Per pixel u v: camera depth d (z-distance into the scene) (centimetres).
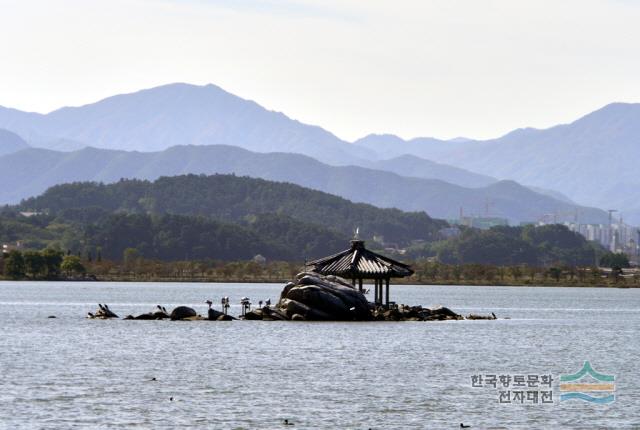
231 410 15200
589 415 15312
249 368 19588
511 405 16025
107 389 16862
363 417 14875
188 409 15225
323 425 14288
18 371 18825
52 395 16175
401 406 15762
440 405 15912
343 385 17638
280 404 15738
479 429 14238
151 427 13988
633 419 15050
